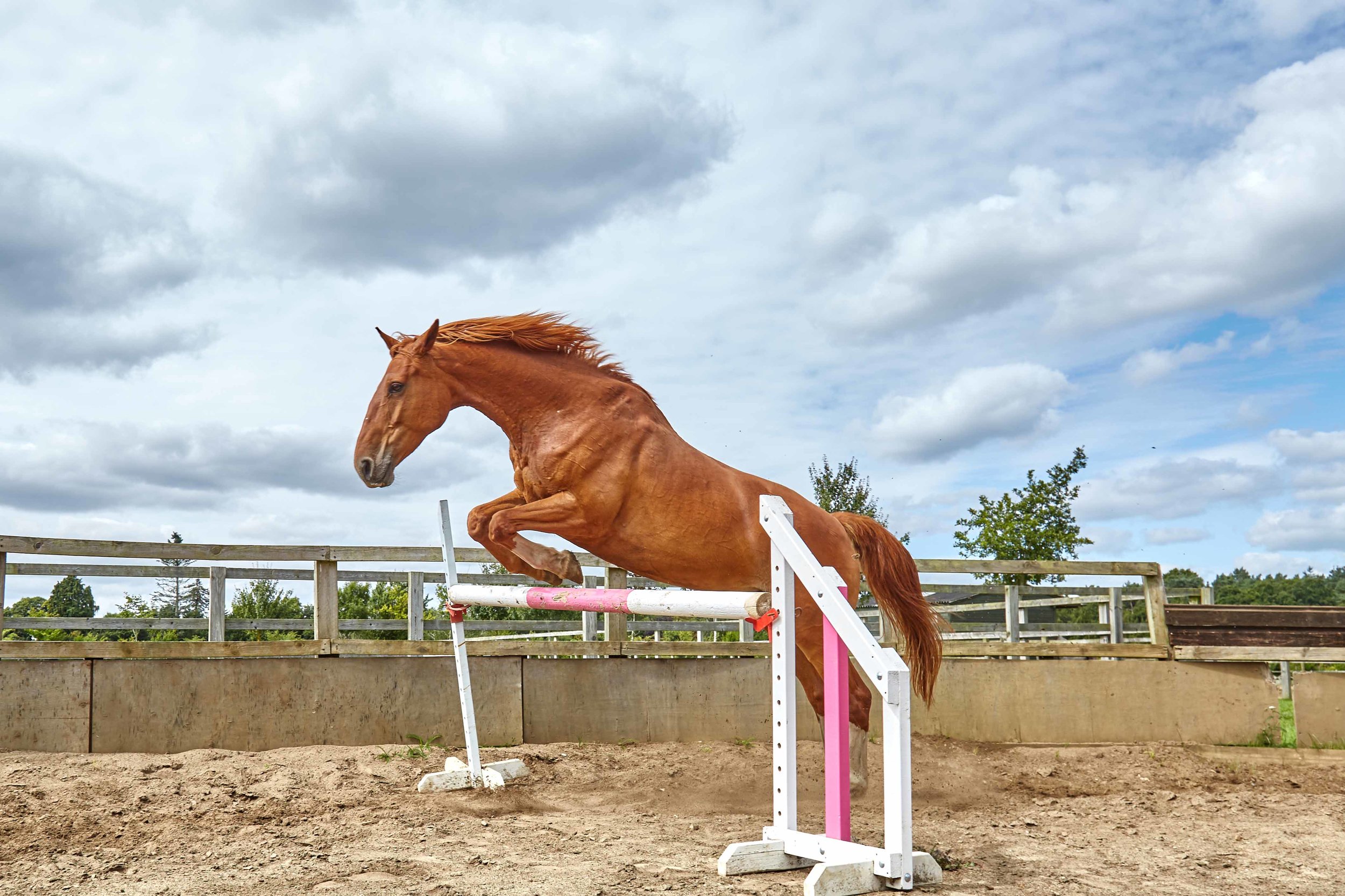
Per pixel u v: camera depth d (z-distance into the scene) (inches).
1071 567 318.7
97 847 152.9
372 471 187.6
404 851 150.3
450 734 272.7
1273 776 260.1
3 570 244.8
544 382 190.2
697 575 193.3
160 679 252.5
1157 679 315.9
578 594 176.6
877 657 130.0
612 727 285.6
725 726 293.4
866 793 216.4
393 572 280.7
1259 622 320.5
